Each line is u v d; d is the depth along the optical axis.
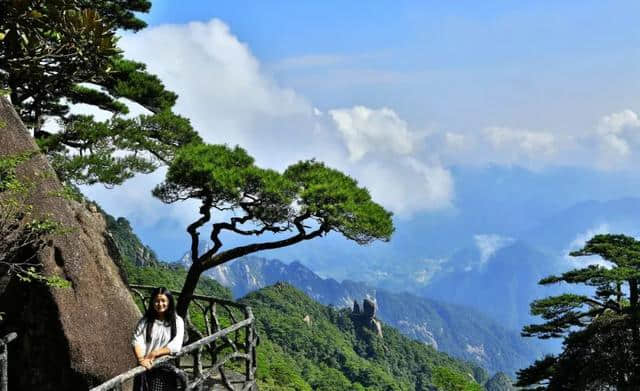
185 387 7.45
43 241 8.62
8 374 8.58
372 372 144.75
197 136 14.83
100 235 11.02
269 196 11.93
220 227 12.80
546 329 30.84
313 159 13.25
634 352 26.19
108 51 9.34
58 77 10.27
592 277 28.81
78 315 8.88
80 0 12.77
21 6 8.06
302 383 77.81
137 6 16.16
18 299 8.55
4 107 9.38
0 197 8.28
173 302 7.43
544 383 31.00
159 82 15.81
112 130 13.71
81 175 12.86
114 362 9.21
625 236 30.09
